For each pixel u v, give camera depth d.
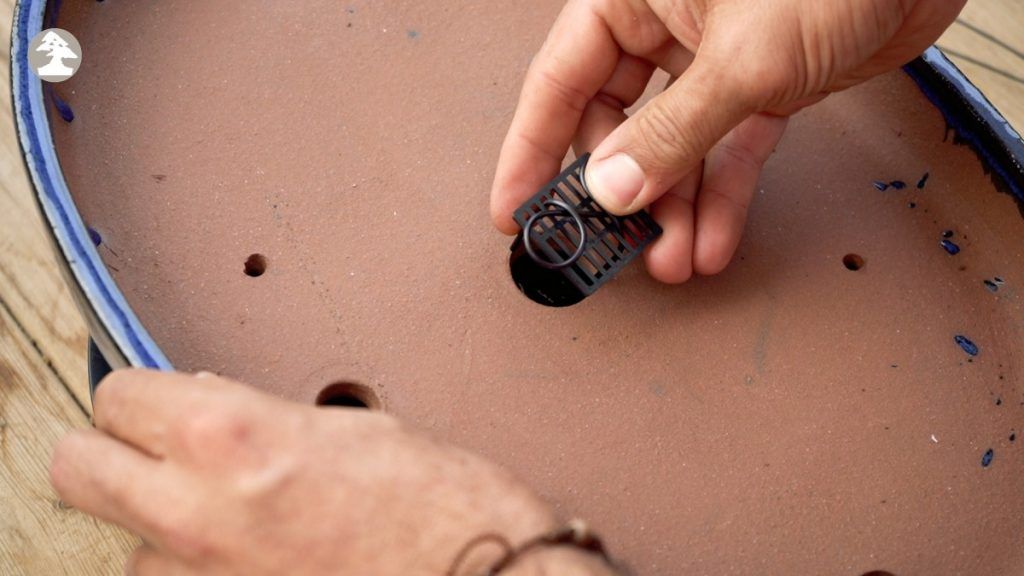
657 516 0.37
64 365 0.48
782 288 0.41
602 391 0.39
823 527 0.38
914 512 0.38
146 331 0.35
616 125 0.44
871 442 0.39
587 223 0.40
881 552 0.37
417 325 0.39
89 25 0.42
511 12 0.46
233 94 0.42
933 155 0.44
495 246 0.41
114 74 0.42
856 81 0.42
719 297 0.41
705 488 0.38
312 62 0.43
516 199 0.41
